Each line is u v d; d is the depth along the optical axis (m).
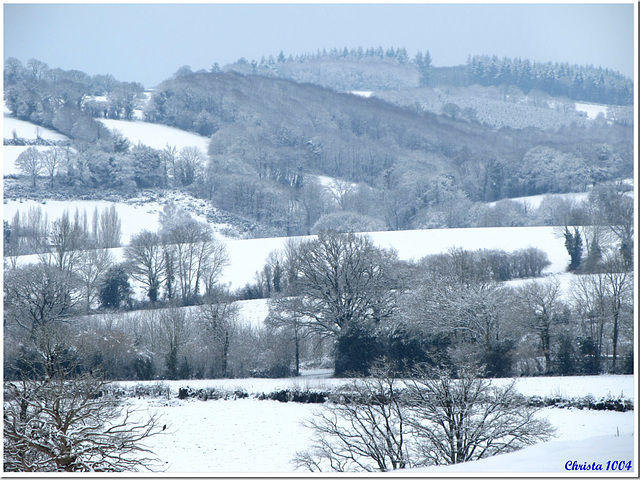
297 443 118.31
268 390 158.00
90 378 70.75
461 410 81.81
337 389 97.19
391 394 88.38
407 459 82.75
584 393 132.62
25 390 67.75
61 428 64.06
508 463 55.16
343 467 84.31
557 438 102.56
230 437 123.31
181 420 137.50
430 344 179.62
